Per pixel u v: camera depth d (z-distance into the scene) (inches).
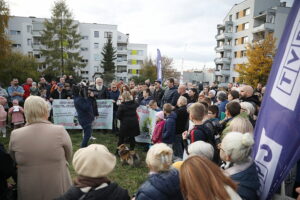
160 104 336.5
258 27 1503.4
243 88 201.2
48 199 88.1
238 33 1733.5
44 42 1435.8
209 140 125.9
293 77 73.0
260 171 81.4
